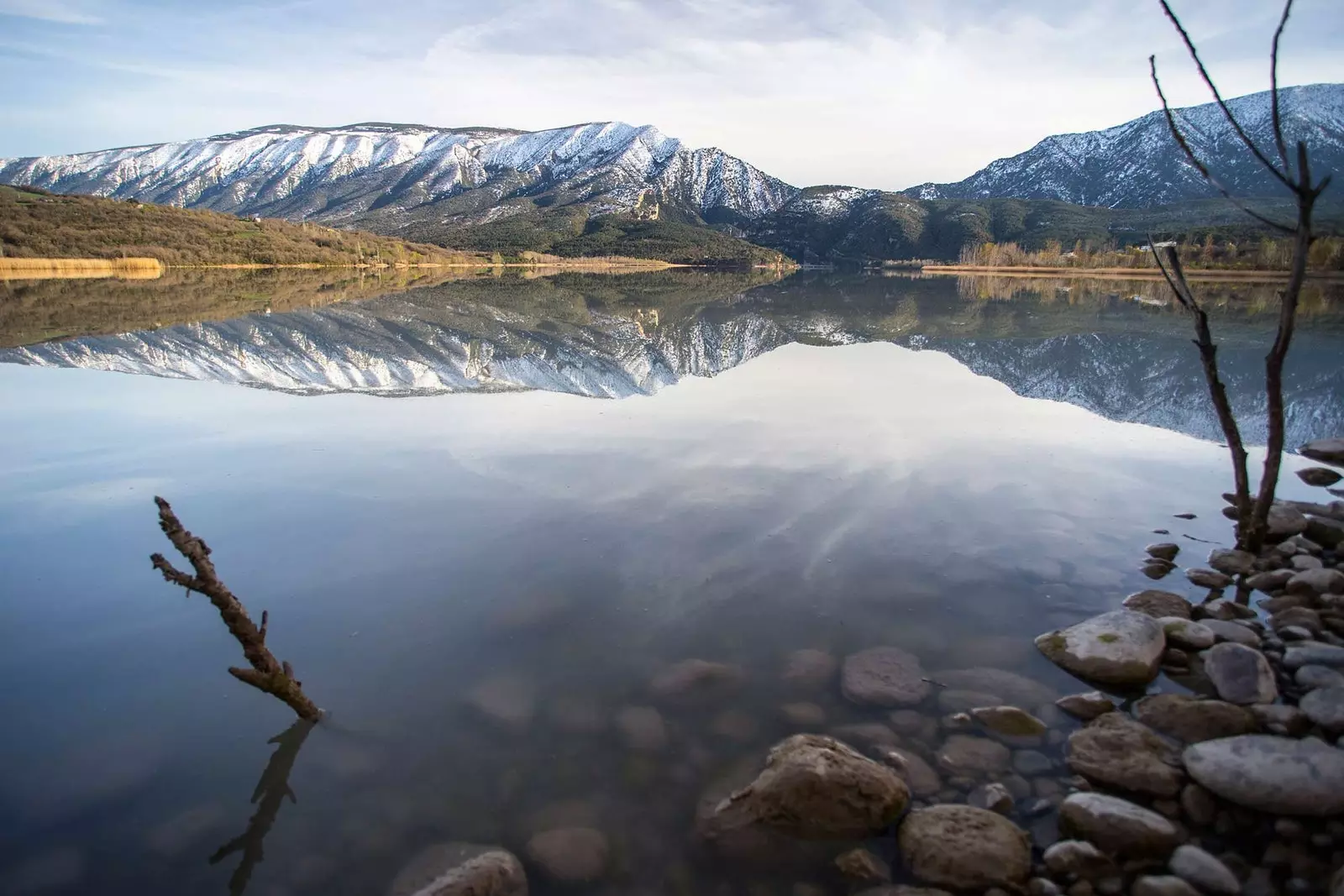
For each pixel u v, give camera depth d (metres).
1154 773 3.34
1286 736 3.61
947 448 8.65
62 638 4.73
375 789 3.44
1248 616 4.92
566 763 3.58
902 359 15.72
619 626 4.77
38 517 6.65
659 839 3.14
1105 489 7.32
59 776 3.54
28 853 3.11
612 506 6.76
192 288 44.38
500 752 3.67
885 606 5.00
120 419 10.32
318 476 7.68
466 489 7.25
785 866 3.01
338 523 6.42
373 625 4.79
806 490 7.14
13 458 8.41
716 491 7.11
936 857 2.92
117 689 4.21
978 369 14.42
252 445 8.91
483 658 4.43
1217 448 8.82
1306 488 7.52
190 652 4.59
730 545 5.92
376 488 7.30
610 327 22.31
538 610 4.94
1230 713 3.69
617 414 10.41
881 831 3.16
